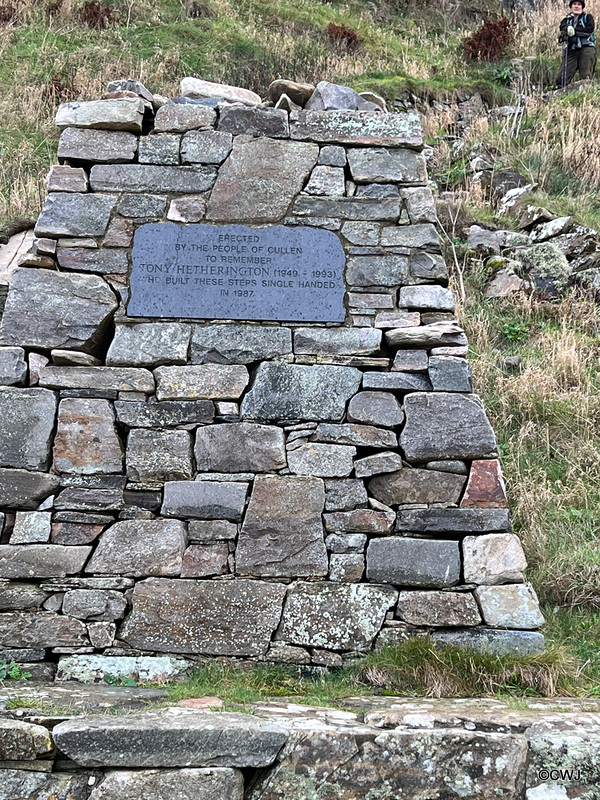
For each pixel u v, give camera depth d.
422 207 2.37
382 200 2.37
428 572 2.09
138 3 6.91
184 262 2.28
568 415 3.16
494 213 4.66
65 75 5.82
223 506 2.12
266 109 2.41
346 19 7.83
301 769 1.57
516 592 2.07
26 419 2.13
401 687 1.96
